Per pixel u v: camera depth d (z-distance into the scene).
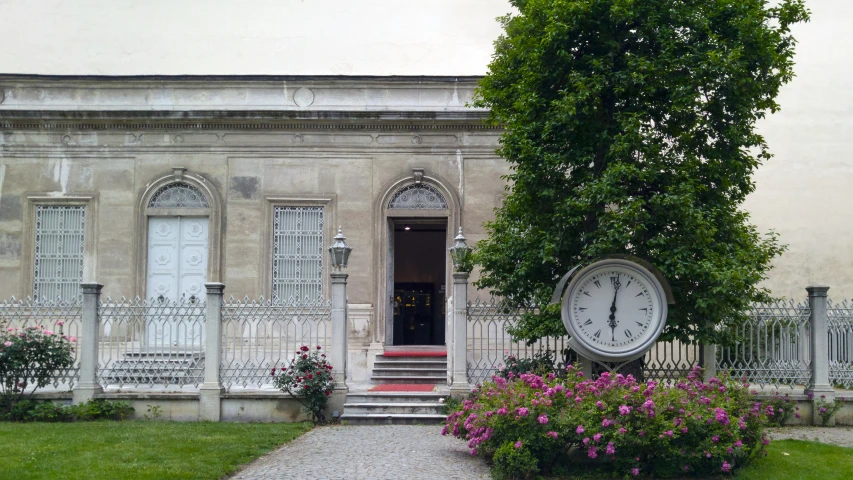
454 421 11.09
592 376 12.74
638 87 12.69
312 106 19.59
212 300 14.76
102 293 19.09
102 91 19.64
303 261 19.27
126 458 10.54
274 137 19.44
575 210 12.80
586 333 11.96
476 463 10.61
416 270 24.11
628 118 12.48
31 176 19.36
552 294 13.20
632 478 9.62
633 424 9.72
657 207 12.33
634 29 12.98
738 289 12.39
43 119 19.28
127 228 19.23
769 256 14.46
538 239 13.53
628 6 12.33
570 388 10.36
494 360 15.14
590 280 12.04
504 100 14.02
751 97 12.96
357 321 18.97
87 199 19.28
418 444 12.04
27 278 19.14
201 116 19.20
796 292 21.28
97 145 19.42
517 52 13.57
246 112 19.17
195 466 10.15
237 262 19.16
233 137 19.45
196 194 19.42
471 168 19.31
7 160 19.39
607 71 12.70
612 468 9.96
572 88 12.91
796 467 10.26
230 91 19.69
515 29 14.07
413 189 19.38
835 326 14.75
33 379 14.53
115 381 14.95
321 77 19.58
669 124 13.11
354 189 19.36
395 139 19.42
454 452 11.38
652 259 12.66
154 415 14.48
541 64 12.97
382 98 19.58
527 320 13.60
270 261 19.19
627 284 12.03
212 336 14.66
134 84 19.64
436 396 14.98
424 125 19.34
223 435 12.45
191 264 19.30
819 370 14.37
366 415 14.30
